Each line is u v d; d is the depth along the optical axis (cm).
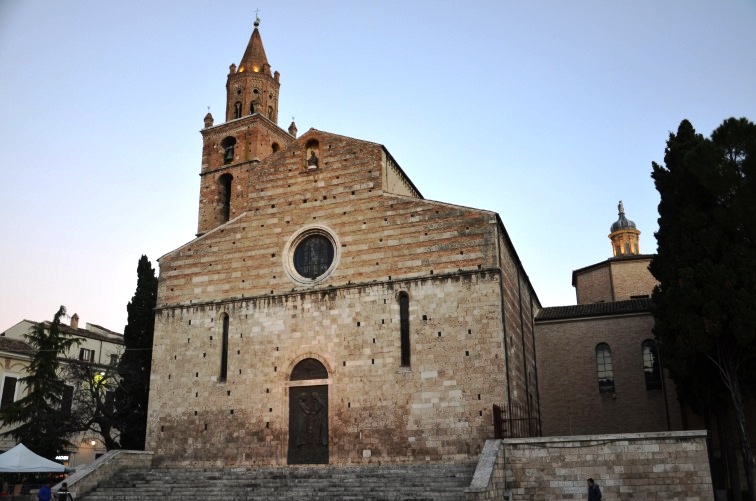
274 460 3969
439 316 3878
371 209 4244
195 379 4303
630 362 4916
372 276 4097
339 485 3478
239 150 5891
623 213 7562
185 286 4541
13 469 3553
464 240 3956
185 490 3644
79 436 6562
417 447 3709
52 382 5278
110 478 3919
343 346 4034
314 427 3959
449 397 3728
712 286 3375
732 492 3544
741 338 3266
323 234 4353
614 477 3086
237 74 6272
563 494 3133
